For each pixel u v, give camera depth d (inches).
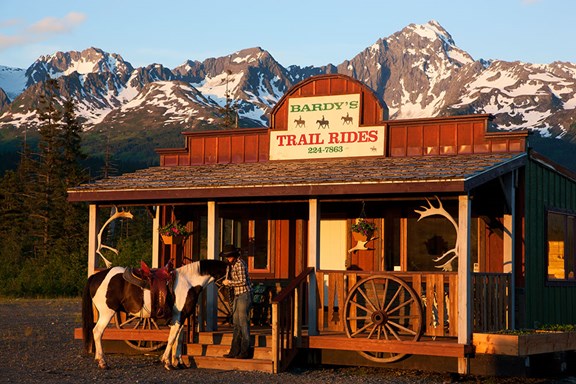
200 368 595.2
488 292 586.6
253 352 596.4
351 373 585.9
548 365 615.2
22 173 3021.7
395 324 568.4
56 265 1761.8
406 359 571.8
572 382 602.5
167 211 767.7
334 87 713.6
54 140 2787.9
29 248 2340.1
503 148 657.0
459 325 549.0
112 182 693.3
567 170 747.4
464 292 549.3
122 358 649.6
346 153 703.1
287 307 588.1
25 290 1684.3
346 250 703.7
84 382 520.1
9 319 1055.6
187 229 759.1
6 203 2532.0
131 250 1788.9
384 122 690.8
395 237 685.3
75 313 1175.6
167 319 591.2
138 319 677.3
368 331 615.5
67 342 774.5
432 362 564.1
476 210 661.9
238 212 749.3
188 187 642.8
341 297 593.6
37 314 1150.3
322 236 714.8
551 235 714.2
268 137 738.8
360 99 701.9
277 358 574.2
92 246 695.7
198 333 629.6
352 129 702.5
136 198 661.9
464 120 668.7
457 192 578.9
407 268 679.1
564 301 737.0
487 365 551.5
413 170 592.7
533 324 657.0
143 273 592.7
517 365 547.5
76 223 2299.5
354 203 702.5
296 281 592.4
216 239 651.5
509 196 627.5
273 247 732.0
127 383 517.3
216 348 609.6
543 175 696.4
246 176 653.3
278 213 732.7
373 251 692.1
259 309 705.0
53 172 2716.5
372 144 694.5
